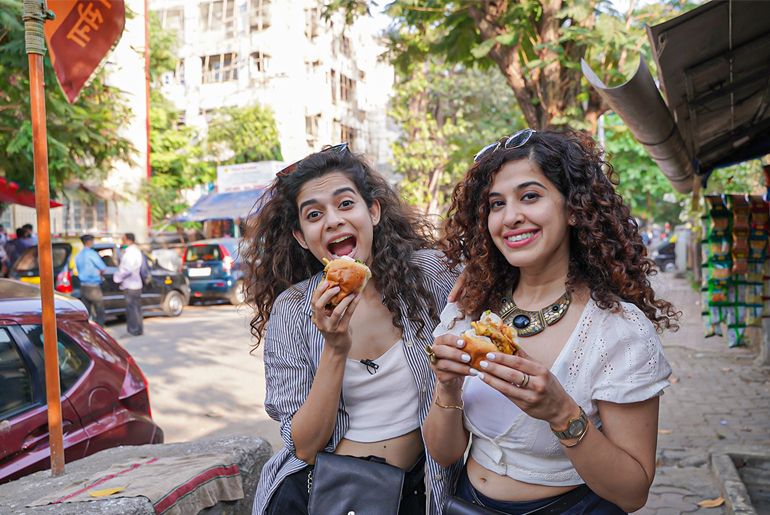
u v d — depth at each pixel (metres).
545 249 1.61
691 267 22.47
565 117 8.55
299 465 2.11
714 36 3.59
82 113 11.11
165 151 23.27
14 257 13.36
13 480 2.96
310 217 2.13
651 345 1.52
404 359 2.10
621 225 1.61
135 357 9.34
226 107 29.53
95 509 2.28
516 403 1.43
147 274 11.55
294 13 33.28
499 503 1.66
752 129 5.53
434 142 23.31
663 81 4.13
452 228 1.90
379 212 2.24
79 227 20.59
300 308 2.18
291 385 2.11
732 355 8.80
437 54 10.52
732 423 5.63
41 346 3.34
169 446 3.26
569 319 1.62
